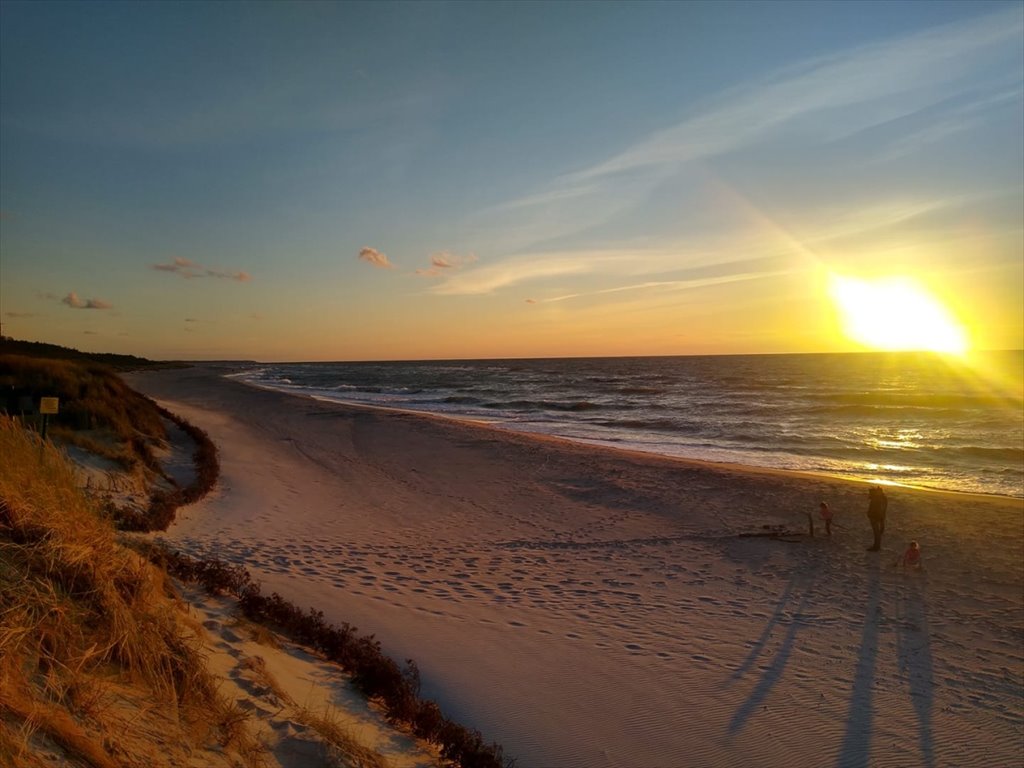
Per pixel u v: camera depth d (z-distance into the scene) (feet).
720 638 27.68
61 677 11.00
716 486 61.72
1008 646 28.53
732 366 478.59
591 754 18.28
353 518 47.26
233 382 216.54
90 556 14.69
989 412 143.13
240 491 51.90
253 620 21.74
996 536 46.70
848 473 77.56
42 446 19.40
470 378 343.26
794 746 19.40
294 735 13.70
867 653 27.09
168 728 11.70
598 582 35.04
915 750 19.67
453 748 16.62
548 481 64.39
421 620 26.68
